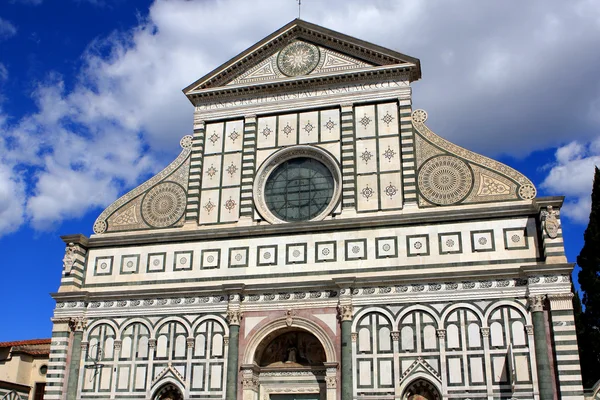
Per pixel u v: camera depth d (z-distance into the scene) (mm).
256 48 45844
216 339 39562
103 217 44531
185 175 44625
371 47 43688
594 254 50156
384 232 39500
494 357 35562
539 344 34875
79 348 41188
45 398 39938
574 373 33906
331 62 44719
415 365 36438
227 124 45312
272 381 39500
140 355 40344
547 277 35844
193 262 41719
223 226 42594
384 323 37594
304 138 43562
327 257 39781
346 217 40469
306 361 39406
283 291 39531
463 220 38656
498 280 36844
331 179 42562
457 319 36750
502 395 34844
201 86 46344
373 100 43188
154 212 44000
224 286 40031
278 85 44906
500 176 39375
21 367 52844
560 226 36688
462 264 37719
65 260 42906
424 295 37562
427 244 38688
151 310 41094
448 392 35562
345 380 36781
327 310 38531
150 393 39375
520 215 37969
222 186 43719
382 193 40844
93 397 40031
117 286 42281
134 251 42938
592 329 49531
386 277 38094
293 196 42750
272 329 39031
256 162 43844
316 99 44219
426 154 41188
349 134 42688
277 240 40938
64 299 42000
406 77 43281
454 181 40031
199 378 39000
